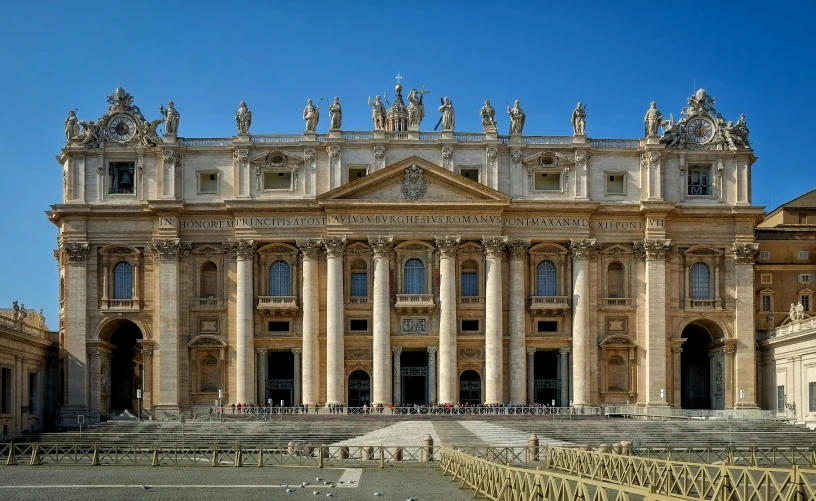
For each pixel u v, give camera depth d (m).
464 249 93.25
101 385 93.19
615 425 73.94
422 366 95.06
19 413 83.19
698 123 95.88
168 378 91.44
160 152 93.69
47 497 37.88
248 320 92.06
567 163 93.94
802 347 83.44
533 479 30.95
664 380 92.25
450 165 93.25
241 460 53.72
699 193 95.88
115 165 95.00
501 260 92.81
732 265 94.56
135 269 93.25
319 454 53.31
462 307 93.00
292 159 93.56
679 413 88.81
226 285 93.31
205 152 94.25
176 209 92.31
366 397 93.75
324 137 94.25
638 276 93.88
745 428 74.12
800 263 97.88
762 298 97.50
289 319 93.38
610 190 94.88
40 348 90.06
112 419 90.19
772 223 106.38
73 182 94.06
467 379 94.25
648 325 92.75
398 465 52.84
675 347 93.50
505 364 92.75
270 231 92.69
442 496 38.41
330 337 91.31
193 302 93.06
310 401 91.31
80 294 92.62
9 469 51.53
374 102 94.56
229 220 93.62
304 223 92.75
